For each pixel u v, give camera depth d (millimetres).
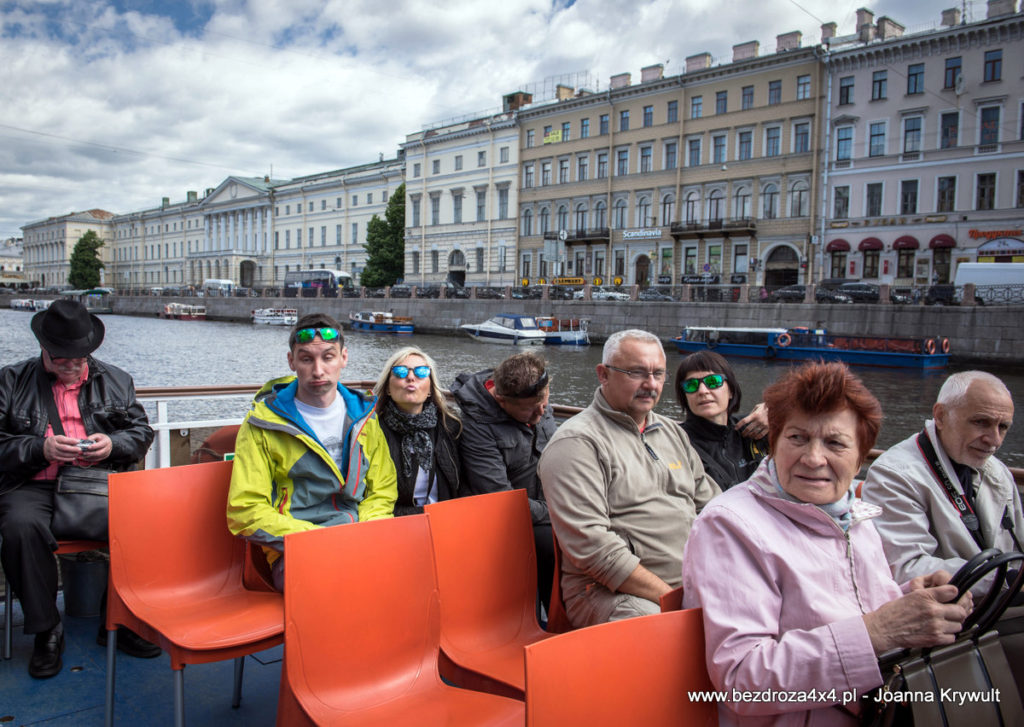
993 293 27109
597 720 1436
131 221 102312
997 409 2316
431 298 46500
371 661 2059
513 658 2334
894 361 26172
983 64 32375
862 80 35562
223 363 27047
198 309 64188
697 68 41688
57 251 112250
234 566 2713
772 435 1727
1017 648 1682
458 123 54781
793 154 37688
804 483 1640
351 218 67312
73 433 2959
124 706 2615
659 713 1514
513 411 3182
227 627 2291
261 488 2605
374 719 1959
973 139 32781
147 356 29219
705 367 3135
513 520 2535
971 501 2447
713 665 1526
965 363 26766
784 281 38844
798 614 1567
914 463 2445
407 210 57969
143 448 3115
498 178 51250
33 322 2938
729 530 1617
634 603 2326
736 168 39781
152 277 98438
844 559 1646
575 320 38688
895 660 1508
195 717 2570
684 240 42156
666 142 42656
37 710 2557
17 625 3178
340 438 2869
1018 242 31781
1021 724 1575
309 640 1957
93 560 3330
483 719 1965
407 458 3096
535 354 3193
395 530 2146
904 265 34906
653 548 2531
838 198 36656
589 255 46781
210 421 4082
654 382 2602
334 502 2830
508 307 42312
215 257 83688
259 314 55750
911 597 1457
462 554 2387
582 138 46562
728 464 3148
